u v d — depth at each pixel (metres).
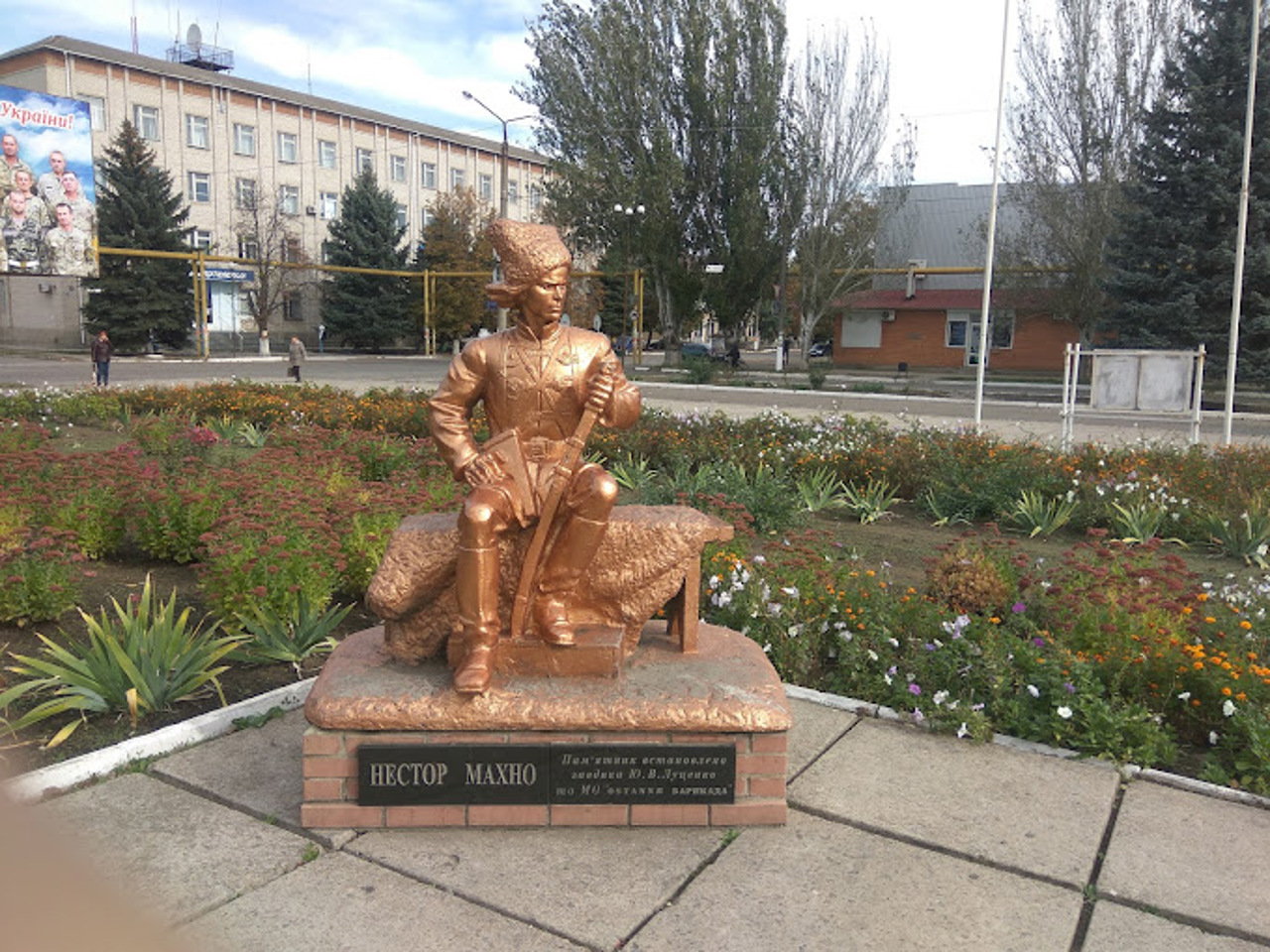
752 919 2.85
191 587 6.60
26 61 40.97
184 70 44.47
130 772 3.71
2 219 29.81
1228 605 5.56
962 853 3.24
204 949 2.34
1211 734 4.14
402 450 10.69
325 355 46.41
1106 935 2.82
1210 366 23.80
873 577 5.81
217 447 12.88
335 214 51.78
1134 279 24.36
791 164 34.91
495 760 3.30
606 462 11.61
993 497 9.54
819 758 3.97
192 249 40.62
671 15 33.28
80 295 43.31
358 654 3.72
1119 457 10.88
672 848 3.24
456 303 49.53
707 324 67.06
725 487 9.07
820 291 35.66
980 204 37.81
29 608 5.52
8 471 7.78
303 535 5.86
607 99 33.47
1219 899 3.00
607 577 3.67
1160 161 24.12
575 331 3.62
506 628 3.61
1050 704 4.31
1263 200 23.20
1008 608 5.66
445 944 2.71
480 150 59.00
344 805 3.31
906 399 25.50
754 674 3.60
